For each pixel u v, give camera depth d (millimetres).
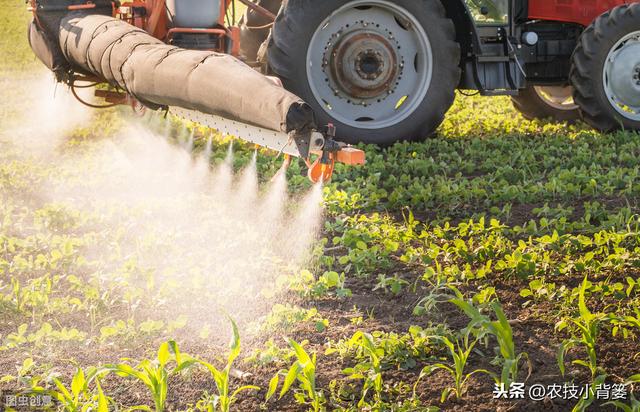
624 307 4723
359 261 5418
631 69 9750
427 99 8789
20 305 4758
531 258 5344
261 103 5059
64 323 4625
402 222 6570
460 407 3725
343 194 6910
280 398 3750
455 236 6039
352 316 4703
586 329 3969
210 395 3811
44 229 6270
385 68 8734
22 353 4250
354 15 8664
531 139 10062
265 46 8789
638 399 3787
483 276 5211
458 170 8336
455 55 8773
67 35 8117
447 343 3820
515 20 9992
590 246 5742
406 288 5113
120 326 4402
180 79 5930
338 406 3699
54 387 3877
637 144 9188
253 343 4348
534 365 4086
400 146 8750
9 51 19156
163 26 8234
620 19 9688
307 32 8406
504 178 7809
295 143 4945
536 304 4793
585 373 4008
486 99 13641
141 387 3918
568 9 10125
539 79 10312
